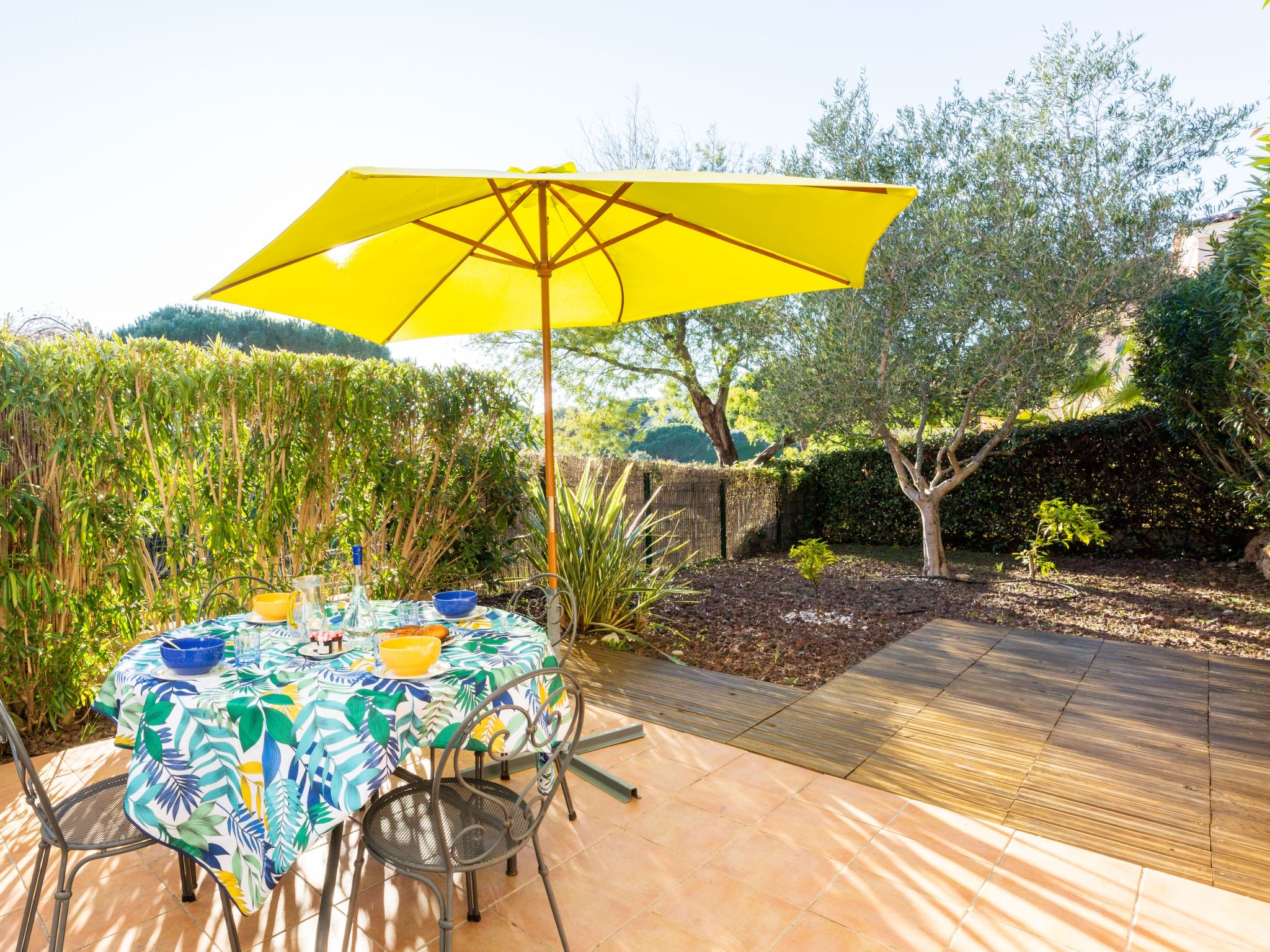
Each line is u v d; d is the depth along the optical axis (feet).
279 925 6.89
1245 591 22.44
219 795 5.57
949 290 22.33
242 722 5.56
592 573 17.28
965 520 33.86
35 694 11.48
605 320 12.39
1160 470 29.25
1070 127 21.98
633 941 6.63
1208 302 22.66
